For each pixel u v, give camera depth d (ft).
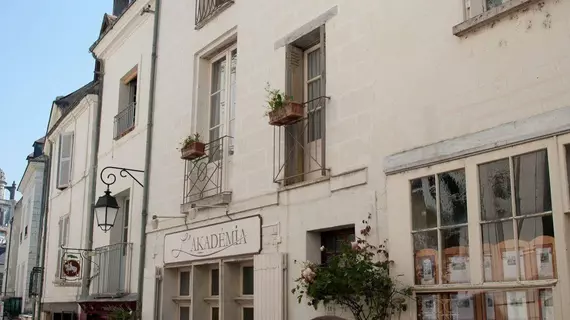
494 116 16.02
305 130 23.61
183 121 31.32
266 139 24.81
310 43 24.30
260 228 24.06
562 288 13.99
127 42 40.78
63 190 51.67
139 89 37.52
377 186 19.21
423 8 18.60
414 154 18.04
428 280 17.28
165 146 32.76
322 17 22.74
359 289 17.42
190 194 29.17
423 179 17.85
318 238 21.94
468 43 17.02
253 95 26.09
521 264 15.06
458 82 17.13
